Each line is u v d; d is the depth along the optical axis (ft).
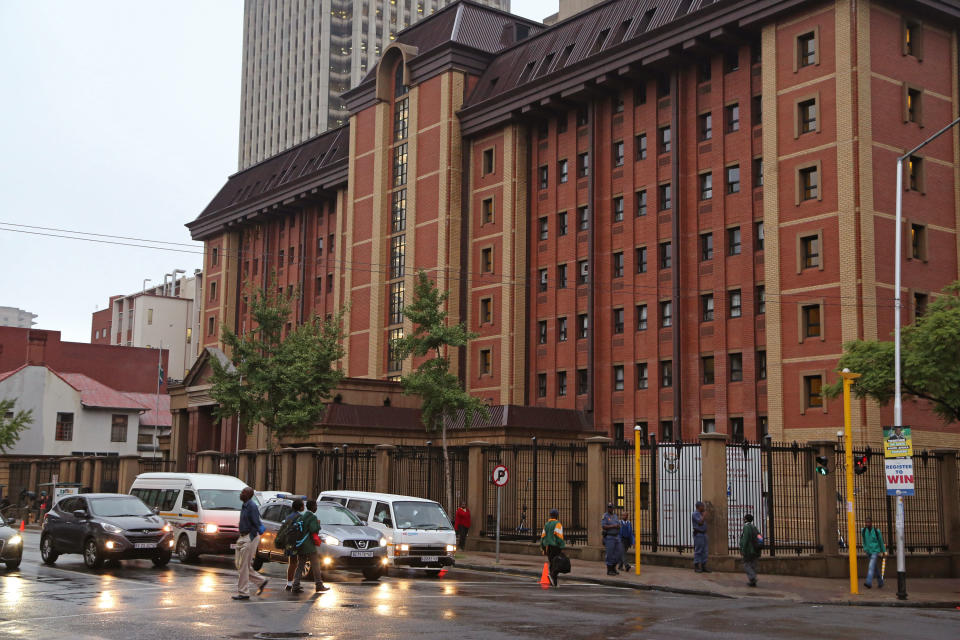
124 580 67.72
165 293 431.84
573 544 102.94
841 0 137.80
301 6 475.72
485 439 157.58
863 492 106.32
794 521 94.73
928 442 132.05
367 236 215.10
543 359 182.29
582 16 183.73
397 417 166.09
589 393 170.09
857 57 135.44
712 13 152.15
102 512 79.87
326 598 59.62
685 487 95.30
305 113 460.55
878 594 75.82
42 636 43.09
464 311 193.16
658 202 165.48
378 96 214.90
